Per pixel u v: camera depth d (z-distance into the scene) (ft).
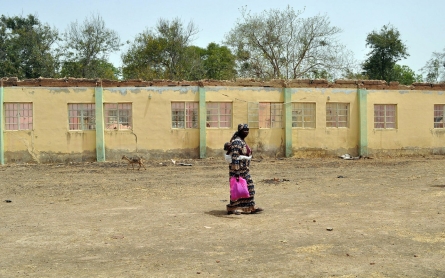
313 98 78.33
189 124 74.23
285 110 77.05
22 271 18.86
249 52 131.03
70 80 69.97
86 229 26.43
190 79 136.46
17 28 140.15
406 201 34.88
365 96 80.33
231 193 30.71
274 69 130.41
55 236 24.81
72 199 38.27
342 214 30.04
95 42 139.74
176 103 73.67
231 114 75.61
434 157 80.69
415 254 20.70
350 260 19.89
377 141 81.35
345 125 80.59
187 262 19.85
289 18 130.31
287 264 19.38
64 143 69.77
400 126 82.48
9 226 27.53
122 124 72.33
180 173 57.26
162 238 24.16
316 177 52.11
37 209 33.58
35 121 68.95
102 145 70.59
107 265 19.56
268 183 47.01
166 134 72.95
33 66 133.28
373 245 22.27
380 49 139.95
